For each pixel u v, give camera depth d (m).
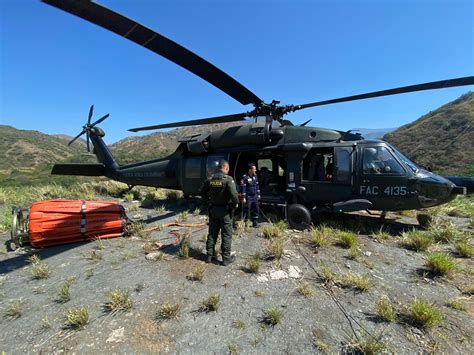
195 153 7.55
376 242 4.93
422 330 2.57
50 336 2.52
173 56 4.36
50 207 4.89
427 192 5.11
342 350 2.32
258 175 7.60
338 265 3.93
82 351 2.33
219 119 7.09
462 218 6.87
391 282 3.47
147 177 8.72
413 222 6.27
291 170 6.19
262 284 3.40
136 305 2.96
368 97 5.36
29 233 4.60
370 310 2.88
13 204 8.55
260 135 6.45
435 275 3.64
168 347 2.37
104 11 3.10
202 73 4.94
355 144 5.69
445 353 2.29
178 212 7.52
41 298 3.17
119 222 5.31
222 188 3.89
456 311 2.88
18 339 2.50
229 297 3.12
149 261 4.12
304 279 3.54
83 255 4.42
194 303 3.00
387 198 5.37
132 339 2.46
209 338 2.48
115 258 4.27
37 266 4.02
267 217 6.59
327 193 5.87
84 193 10.23
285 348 2.35
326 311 2.86
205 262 4.05
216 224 4.08
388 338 2.45
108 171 9.55
